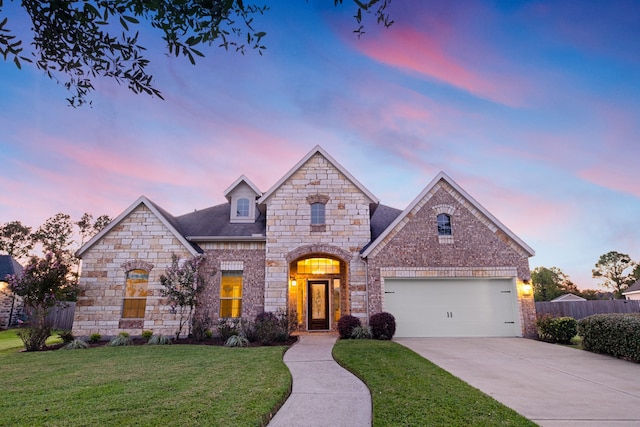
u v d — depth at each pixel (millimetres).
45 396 6223
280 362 9086
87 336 14727
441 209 15719
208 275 16109
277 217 16219
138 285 15453
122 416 5145
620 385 7359
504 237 15531
